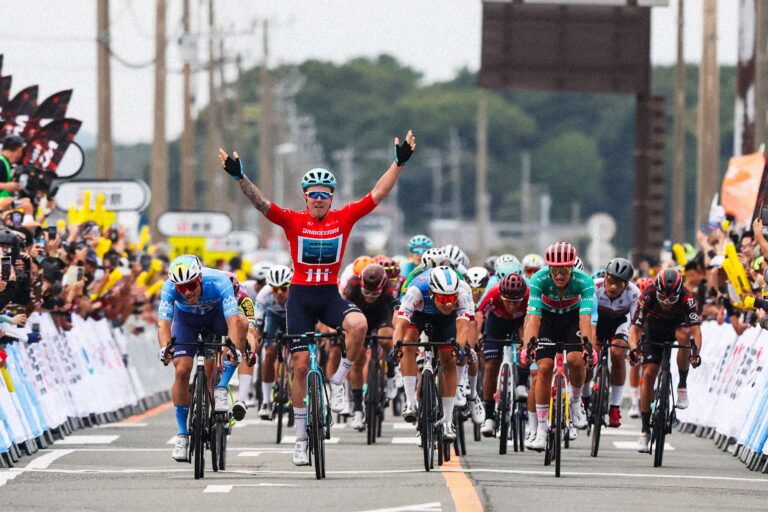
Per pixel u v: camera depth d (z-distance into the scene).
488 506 29.14
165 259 72.00
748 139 63.88
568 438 42.28
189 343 34.88
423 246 51.78
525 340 38.09
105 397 54.88
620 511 28.94
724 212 61.97
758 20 63.19
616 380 43.09
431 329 37.34
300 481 33.91
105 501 30.14
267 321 49.12
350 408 50.53
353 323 34.97
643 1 68.62
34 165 55.03
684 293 40.03
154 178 91.69
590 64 72.44
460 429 41.81
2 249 37.66
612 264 41.41
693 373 54.06
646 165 77.00
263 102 171.88
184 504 29.61
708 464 40.72
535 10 72.19
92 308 54.81
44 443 43.03
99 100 83.62
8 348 40.88
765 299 41.56
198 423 34.34
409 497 30.53
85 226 53.75
